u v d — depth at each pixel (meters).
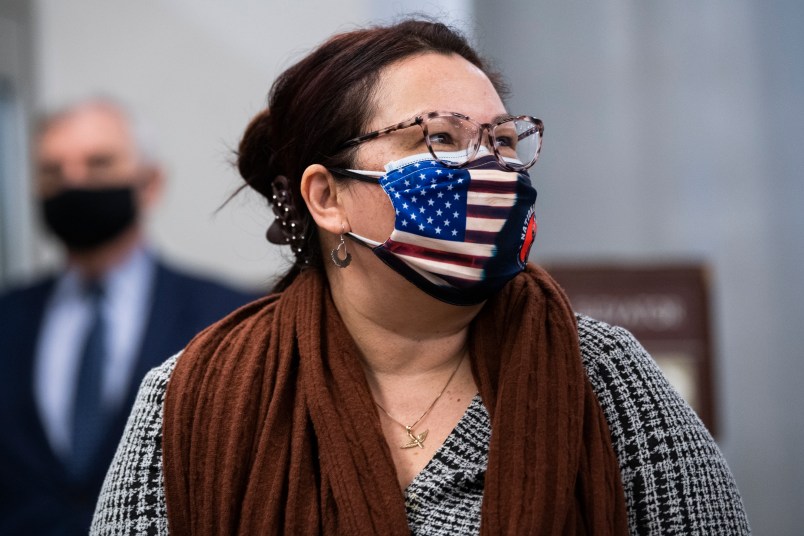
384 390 4.69
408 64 4.49
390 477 4.32
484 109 4.46
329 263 4.81
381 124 4.45
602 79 12.52
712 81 12.33
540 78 12.61
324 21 11.83
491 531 4.13
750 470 12.16
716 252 12.29
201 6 11.92
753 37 12.26
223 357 4.81
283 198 4.95
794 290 12.16
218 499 4.52
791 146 12.19
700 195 12.33
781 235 12.18
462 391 4.63
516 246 4.39
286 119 4.75
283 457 4.49
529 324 4.49
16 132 12.05
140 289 9.89
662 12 12.41
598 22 12.52
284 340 4.75
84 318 9.73
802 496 12.07
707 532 4.28
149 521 4.64
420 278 4.39
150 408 4.83
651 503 4.32
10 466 9.25
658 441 4.38
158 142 10.53
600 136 12.52
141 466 4.73
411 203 4.34
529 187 4.40
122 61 12.02
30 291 9.90
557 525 4.12
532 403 4.32
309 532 4.34
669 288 8.90
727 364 12.23
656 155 12.41
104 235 9.90
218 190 11.79
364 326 4.68
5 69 11.98
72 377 9.54
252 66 11.88
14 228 12.06
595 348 4.58
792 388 12.12
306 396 4.56
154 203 10.41
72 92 12.04
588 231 12.52
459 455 4.43
